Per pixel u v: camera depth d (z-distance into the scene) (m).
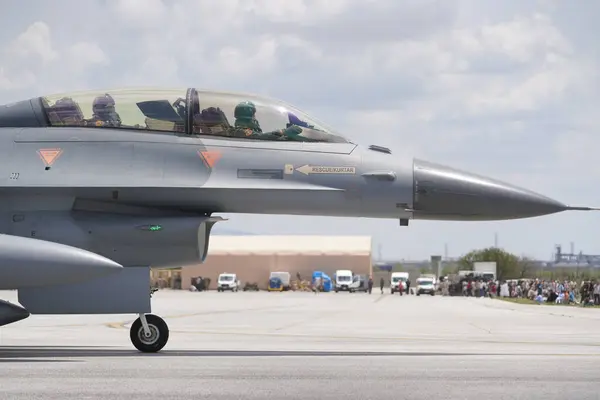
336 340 49.38
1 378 28.64
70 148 39.38
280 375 29.67
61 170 38.84
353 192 39.72
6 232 39.19
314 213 40.50
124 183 38.53
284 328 62.88
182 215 40.09
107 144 39.44
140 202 39.69
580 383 27.86
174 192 39.12
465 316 85.50
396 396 25.06
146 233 39.03
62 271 35.12
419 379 28.72
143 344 38.97
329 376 29.44
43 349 41.03
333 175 39.66
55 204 39.25
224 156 39.53
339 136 40.81
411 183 39.72
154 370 31.05
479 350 41.66
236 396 24.92
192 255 39.62
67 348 41.75
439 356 37.34
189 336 53.03
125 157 39.22
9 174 38.75
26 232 39.09
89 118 40.06
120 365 32.75
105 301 38.34
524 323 71.81
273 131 40.28
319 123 40.97
